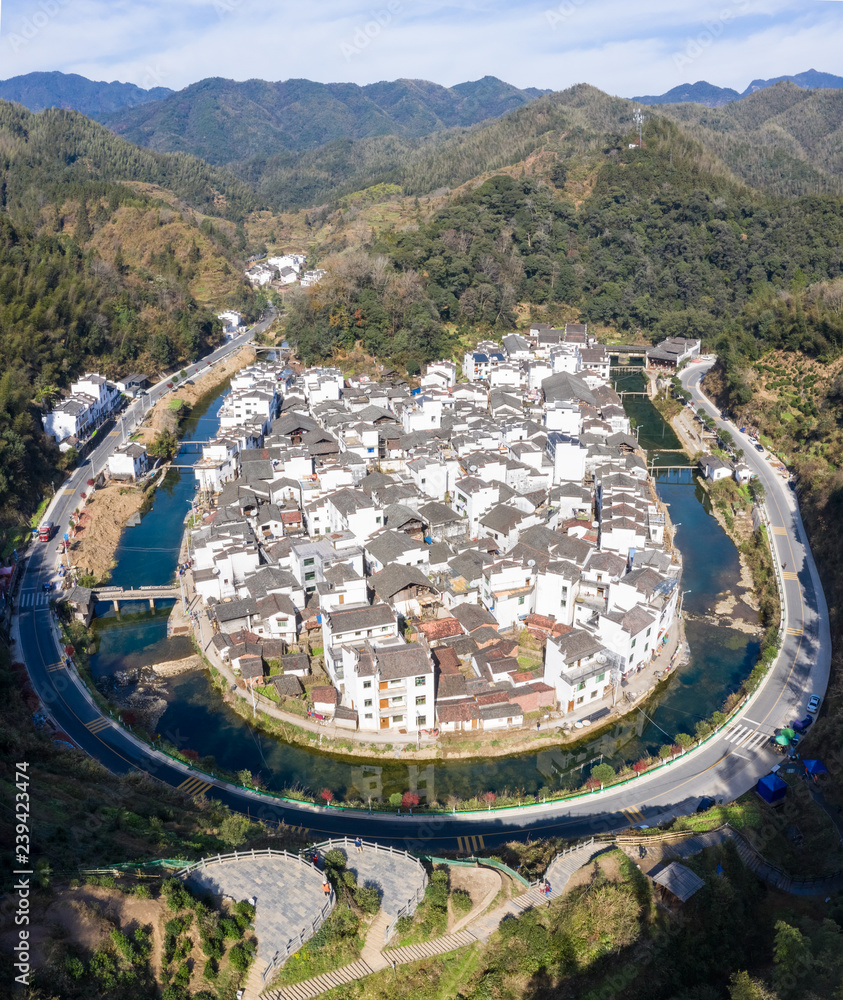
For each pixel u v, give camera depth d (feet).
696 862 230.48
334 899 199.62
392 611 331.36
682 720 323.98
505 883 220.23
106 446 612.29
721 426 652.89
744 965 208.23
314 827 263.49
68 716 317.22
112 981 167.12
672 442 652.89
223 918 190.49
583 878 224.12
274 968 181.57
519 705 314.14
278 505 470.80
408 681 301.02
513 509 429.38
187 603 404.57
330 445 556.10
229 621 362.94
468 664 343.26
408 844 255.09
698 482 576.20
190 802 267.39
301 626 370.32
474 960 196.54
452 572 388.16
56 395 625.41
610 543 397.39
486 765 300.40
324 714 316.19
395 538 401.90
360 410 610.24
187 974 176.14
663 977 204.95
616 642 332.19
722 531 499.51
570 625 363.35
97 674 355.36
